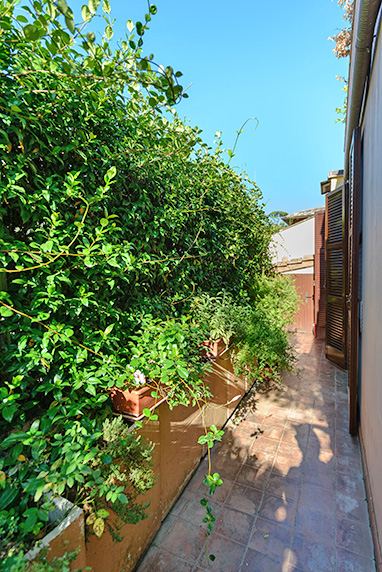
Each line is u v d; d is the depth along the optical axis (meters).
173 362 1.65
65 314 1.43
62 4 0.97
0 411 1.19
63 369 1.38
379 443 1.83
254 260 4.95
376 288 2.04
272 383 4.54
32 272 1.28
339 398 4.03
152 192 2.12
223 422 3.25
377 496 1.83
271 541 1.94
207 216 3.05
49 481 0.97
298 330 8.22
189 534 1.99
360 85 2.38
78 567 1.04
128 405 1.66
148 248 2.10
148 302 2.04
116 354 1.69
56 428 1.28
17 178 1.13
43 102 1.28
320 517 2.12
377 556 1.72
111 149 1.70
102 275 1.56
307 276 8.08
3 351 1.23
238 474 2.57
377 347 1.98
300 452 2.86
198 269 2.96
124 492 1.46
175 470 2.25
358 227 3.07
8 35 1.12
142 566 1.77
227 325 2.94
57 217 1.30
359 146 3.03
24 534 0.85
